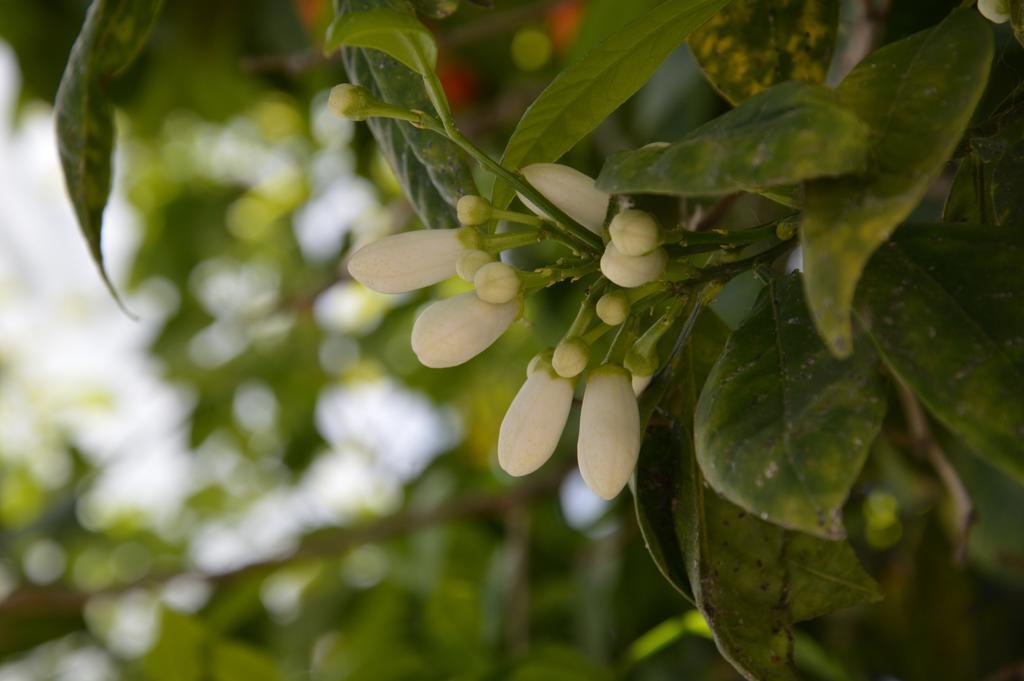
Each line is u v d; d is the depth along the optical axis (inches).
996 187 12.9
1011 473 11.2
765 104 11.4
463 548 29.2
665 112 22.0
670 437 13.4
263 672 21.2
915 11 17.0
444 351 12.9
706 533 13.5
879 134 11.5
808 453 11.6
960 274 11.8
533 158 13.3
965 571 22.0
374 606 29.1
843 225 11.1
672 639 19.6
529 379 13.1
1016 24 12.9
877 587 13.4
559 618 26.8
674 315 12.9
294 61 21.9
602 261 12.4
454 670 23.9
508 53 28.4
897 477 22.1
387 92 14.1
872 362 11.7
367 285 13.1
